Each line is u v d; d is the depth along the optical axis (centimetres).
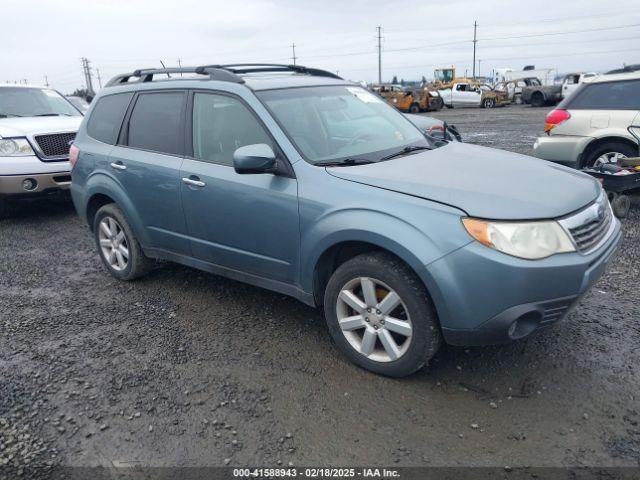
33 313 453
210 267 430
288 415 304
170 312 445
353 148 388
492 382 328
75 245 654
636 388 317
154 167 439
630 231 616
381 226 309
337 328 351
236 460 272
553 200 309
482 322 293
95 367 362
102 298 480
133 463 272
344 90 454
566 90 3341
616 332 382
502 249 286
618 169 631
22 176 743
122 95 493
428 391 322
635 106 705
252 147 351
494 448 272
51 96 941
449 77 6000
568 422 290
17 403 323
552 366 342
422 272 297
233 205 384
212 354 374
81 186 519
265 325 416
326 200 335
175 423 301
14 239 690
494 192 308
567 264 291
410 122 470
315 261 346
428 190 312
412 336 315
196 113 423
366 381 335
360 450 275
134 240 489
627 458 263
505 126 1977
